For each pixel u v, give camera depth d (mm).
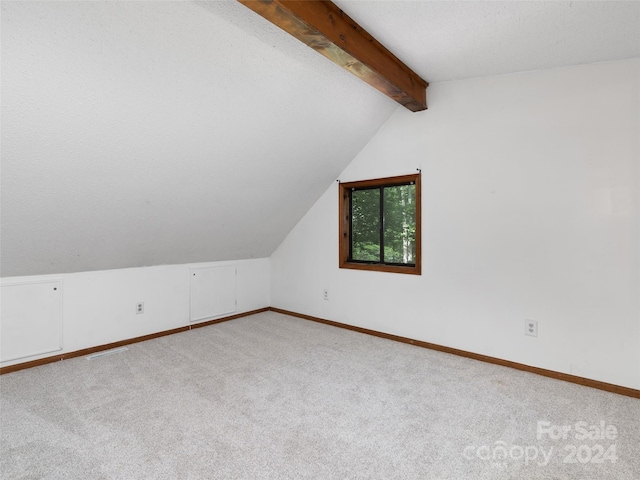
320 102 2832
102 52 1741
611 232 2410
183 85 2115
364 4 1854
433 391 2441
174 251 3684
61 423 2049
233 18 1867
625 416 2107
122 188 2604
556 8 1788
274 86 2459
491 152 2902
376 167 3676
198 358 3092
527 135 2725
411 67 2721
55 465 1684
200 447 1821
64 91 1817
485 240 2959
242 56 2127
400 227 3680
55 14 1512
